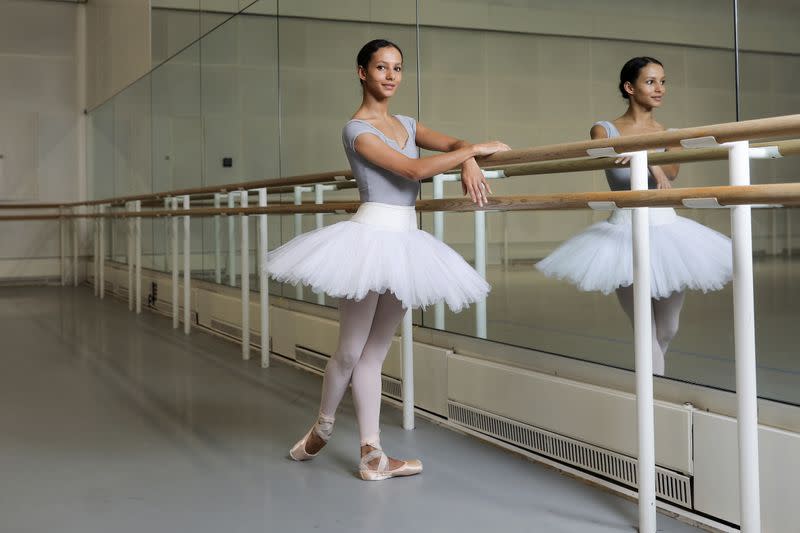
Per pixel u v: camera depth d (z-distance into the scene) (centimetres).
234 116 587
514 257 302
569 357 276
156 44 768
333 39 445
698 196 175
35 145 1116
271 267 248
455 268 247
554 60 277
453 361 324
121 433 328
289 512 235
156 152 773
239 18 575
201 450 301
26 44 1110
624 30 250
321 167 466
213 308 614
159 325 670
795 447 193
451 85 333
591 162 242
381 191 247
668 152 217
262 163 544
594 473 255
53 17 1121
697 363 228
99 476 272
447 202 261
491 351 316
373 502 242
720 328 220
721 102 220
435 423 335
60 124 1129
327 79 455
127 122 882
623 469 243
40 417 357
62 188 1133
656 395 241
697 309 228
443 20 338
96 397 396
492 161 236
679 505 224
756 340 212
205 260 642
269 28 527
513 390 290
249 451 299
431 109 347
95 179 1063
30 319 717
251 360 498
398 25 375
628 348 251
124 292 895
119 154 919
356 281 232
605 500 240
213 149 627
